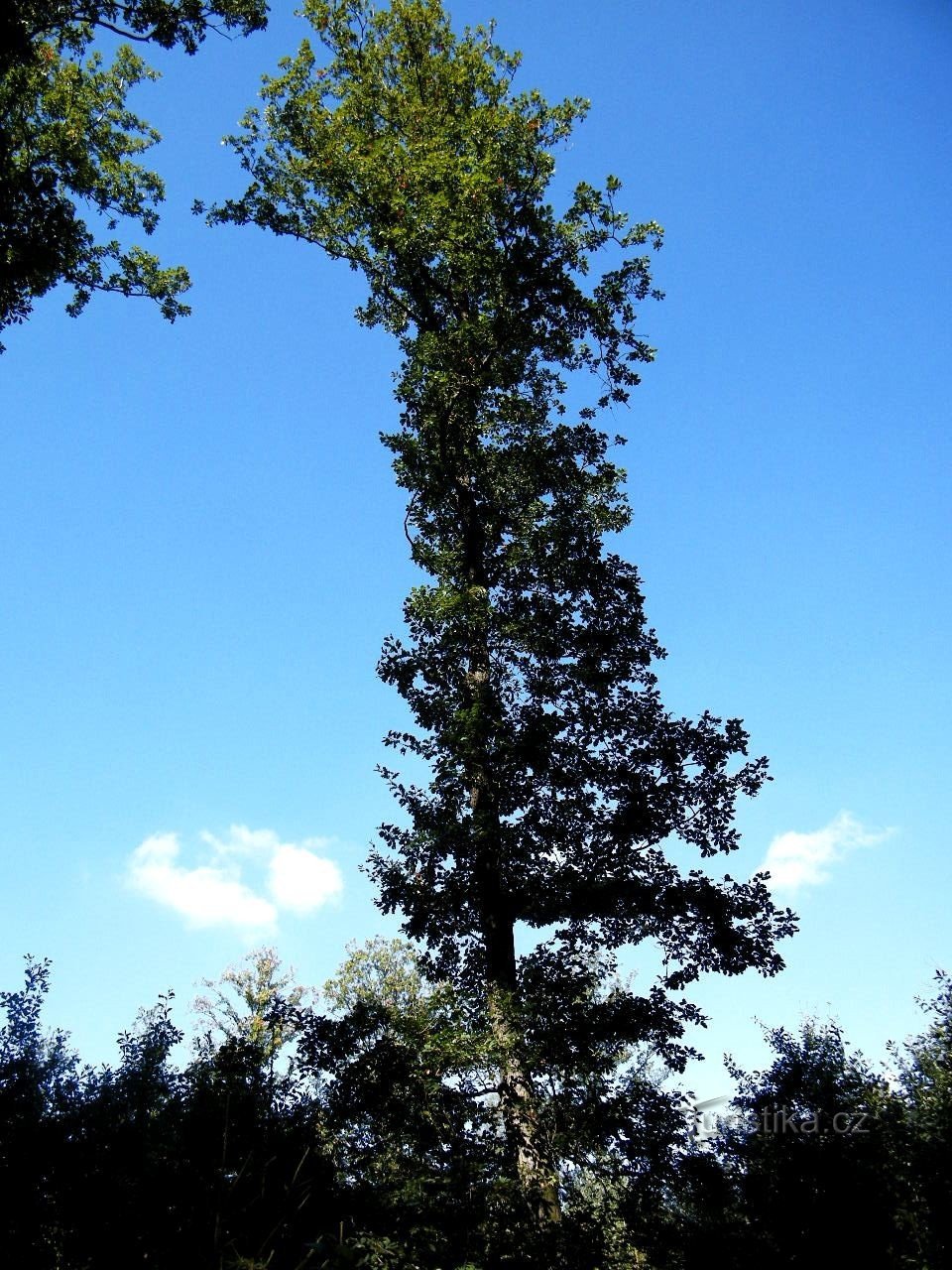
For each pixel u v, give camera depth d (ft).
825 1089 41.81
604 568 57.00
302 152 69.41
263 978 90.38
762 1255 37.96
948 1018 43.70
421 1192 32.86
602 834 50.57
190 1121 30.86
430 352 60.90
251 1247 27.04
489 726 49.62
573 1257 34.06
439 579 59.26
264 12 58.70
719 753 52.01
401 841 49.75
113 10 57.00
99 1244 27.43
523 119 69.05
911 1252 36.52
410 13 74.08
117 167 67.92
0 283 48.70
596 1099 40.16
